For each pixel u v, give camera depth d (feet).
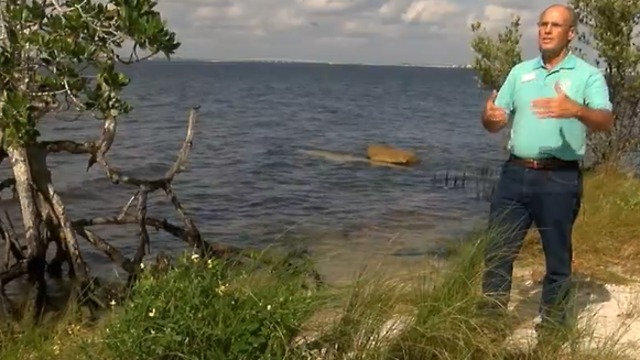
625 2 43.06
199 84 336.90
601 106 15.92
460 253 18.21
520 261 26.07
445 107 204.03
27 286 27.73
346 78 583.58
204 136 102.42
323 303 14.67
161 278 14.56
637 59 43.32
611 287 22.53
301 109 177.37
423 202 54.80
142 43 20.62
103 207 49.62
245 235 42.60
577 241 27.17
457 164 78.84
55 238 28.35
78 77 21.42
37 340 18.99
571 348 15.40
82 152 27.99
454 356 14.34
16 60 21.22
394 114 167.53
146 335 13.33
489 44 49.11
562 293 16.92
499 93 17.80
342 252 31.55
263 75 602.44
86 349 14.89
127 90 245.24
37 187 27.73
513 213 17.54
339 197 57.31
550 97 16.34
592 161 46.50
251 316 13.50
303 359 13.64
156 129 109.50
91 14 20.44
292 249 23.75
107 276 32.76
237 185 61.82
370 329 14.42
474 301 15.56
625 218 29.71
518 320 17.34
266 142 97.86
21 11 20.38
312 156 81.56
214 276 14.29
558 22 16.42
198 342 13.24
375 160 79.00
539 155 16.84
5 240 30.17
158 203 51.13
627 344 16.47
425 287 15.97
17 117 20.68
